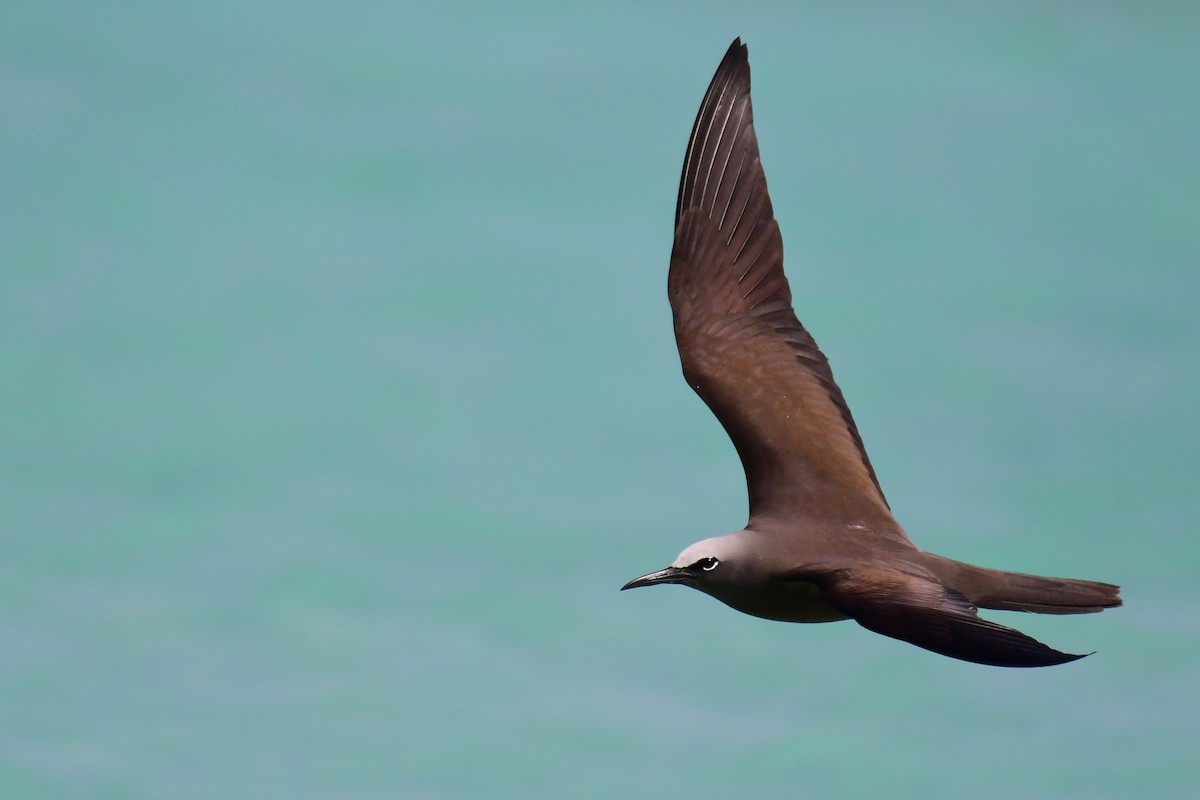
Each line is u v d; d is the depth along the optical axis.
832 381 11.61
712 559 10.37
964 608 9.49
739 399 11.41
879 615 9.53
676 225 12.00
